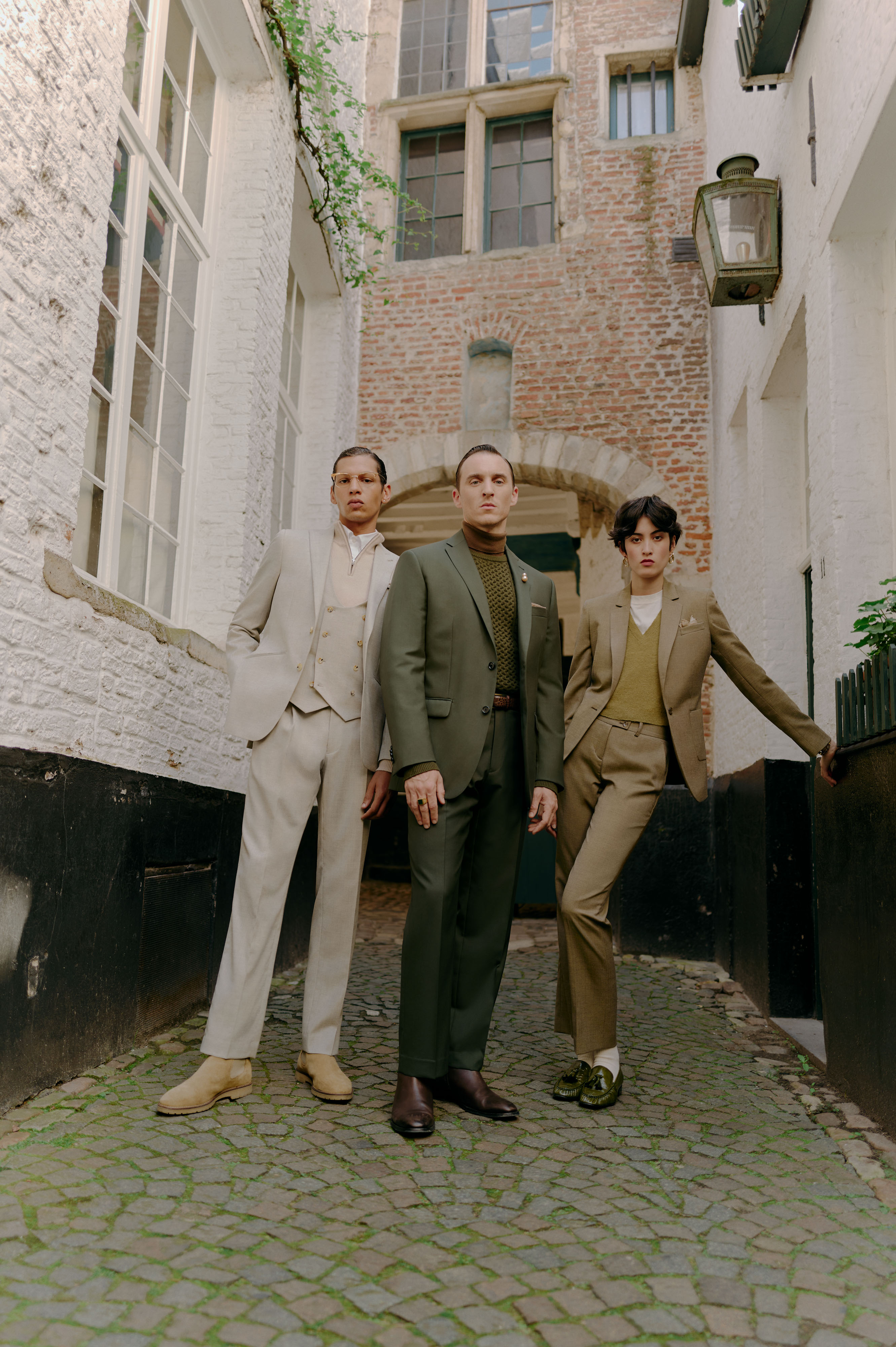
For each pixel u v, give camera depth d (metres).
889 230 3.29
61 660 2.45
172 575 3.73
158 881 2.97
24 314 2.24
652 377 6.64
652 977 4.64
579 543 9.03
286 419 5.50
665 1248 1.67
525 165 7.43
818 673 3.51
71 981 2.40
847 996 2.63
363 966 4.39
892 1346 1.38
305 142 4.80
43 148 2.32
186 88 3.82
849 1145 2.23
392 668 2.39
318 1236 1.65
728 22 5.82
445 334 6.98
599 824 2.63
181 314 3.77
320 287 5.93
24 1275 1.45
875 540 3.22
